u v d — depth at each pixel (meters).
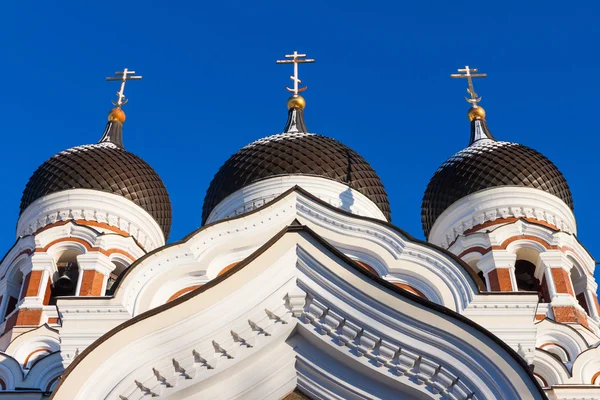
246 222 21.92
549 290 30.75
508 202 33.47
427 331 16.75
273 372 17.00
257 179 30.81
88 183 34.19
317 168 31.28
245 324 16.97
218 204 31.08
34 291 30.95
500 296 20.25
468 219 33.56
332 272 17.27
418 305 16.95
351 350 16.92
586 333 29.92
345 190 30.64
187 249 21.30
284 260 17.48
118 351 16.42
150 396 16.34
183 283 21.06
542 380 27.33
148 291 20.70
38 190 34.31
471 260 31.78
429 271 20.97
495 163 34.28
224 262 21.66
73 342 20.09
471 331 16.67
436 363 16.61
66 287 32.28
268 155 31.67
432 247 21.19
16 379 26.30
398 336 16.80
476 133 38.38
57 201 33.88
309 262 17.44
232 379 16.84
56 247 32.22
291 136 32.69
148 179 35.50
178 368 16.55
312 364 17.08
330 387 17.00
